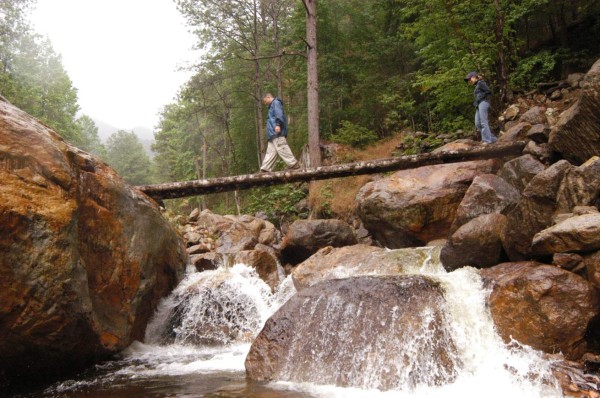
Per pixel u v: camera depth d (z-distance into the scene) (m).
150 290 7.48
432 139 15.20
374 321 5.20
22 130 5.23
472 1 14.03
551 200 5.91
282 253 11.78
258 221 14.19
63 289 5.11
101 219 6.21
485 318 5.19
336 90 20.73
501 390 4.29
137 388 5.00
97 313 6.03
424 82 14.46
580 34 14.87
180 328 7.94
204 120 34.81
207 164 36.62
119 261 6.48
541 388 4.22
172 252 8.46
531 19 15.84
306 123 23.36
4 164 4.91
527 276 5.13
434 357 4.75
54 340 5.25
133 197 7.09
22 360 5.13
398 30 20.50
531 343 4.88
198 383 5.13
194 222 13.87
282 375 5.20
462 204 8.51
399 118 18.42
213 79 25.72
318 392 4.57
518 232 6.10
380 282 5.62
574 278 4.95
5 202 4.63
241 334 8.04
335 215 15.27
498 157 9.93
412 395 4.39
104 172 6.55
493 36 13.45
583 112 7.55
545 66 13.44
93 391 4.94
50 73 34.38
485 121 10.48
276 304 8.75
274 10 25.23
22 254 4.73
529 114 10.80
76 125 35.38
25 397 4.80
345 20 22.14
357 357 4.99
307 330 5.50
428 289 5.32
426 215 10.04
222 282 8.58
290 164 10.50
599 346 4.82
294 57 24.70
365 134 18.88
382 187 10.84
